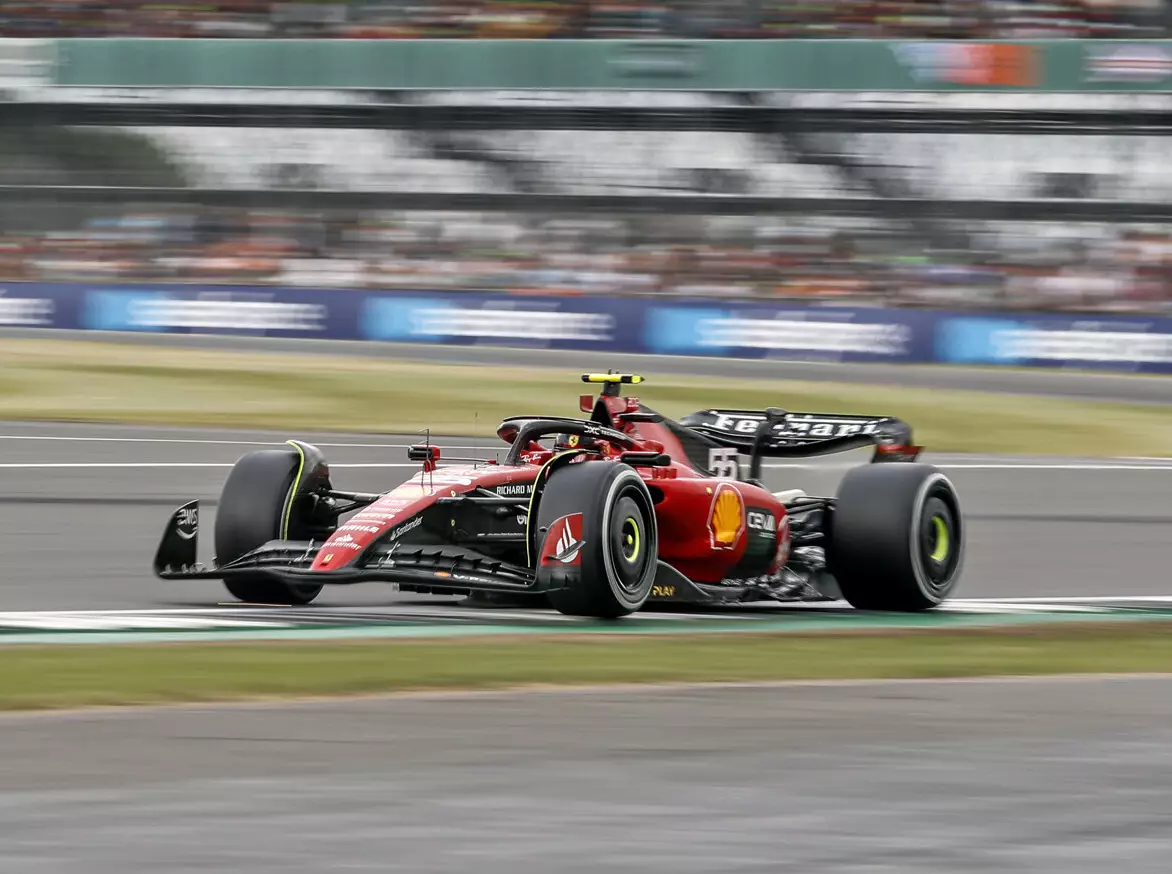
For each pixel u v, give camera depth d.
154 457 55.12
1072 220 115.94
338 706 17.34
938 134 120.62
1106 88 115.12
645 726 16.67
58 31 133.25
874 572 28.50
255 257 120.69
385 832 12.47
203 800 13.35
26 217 124.06
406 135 127.25
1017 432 71.62
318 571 23.81
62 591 28.81
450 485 25.36
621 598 24.64
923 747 15.99
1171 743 16.48
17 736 15.59
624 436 28.22
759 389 82.94
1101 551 39.50
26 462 52.56
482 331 108.94
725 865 11.79
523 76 123.25
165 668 19.16
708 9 128.88
